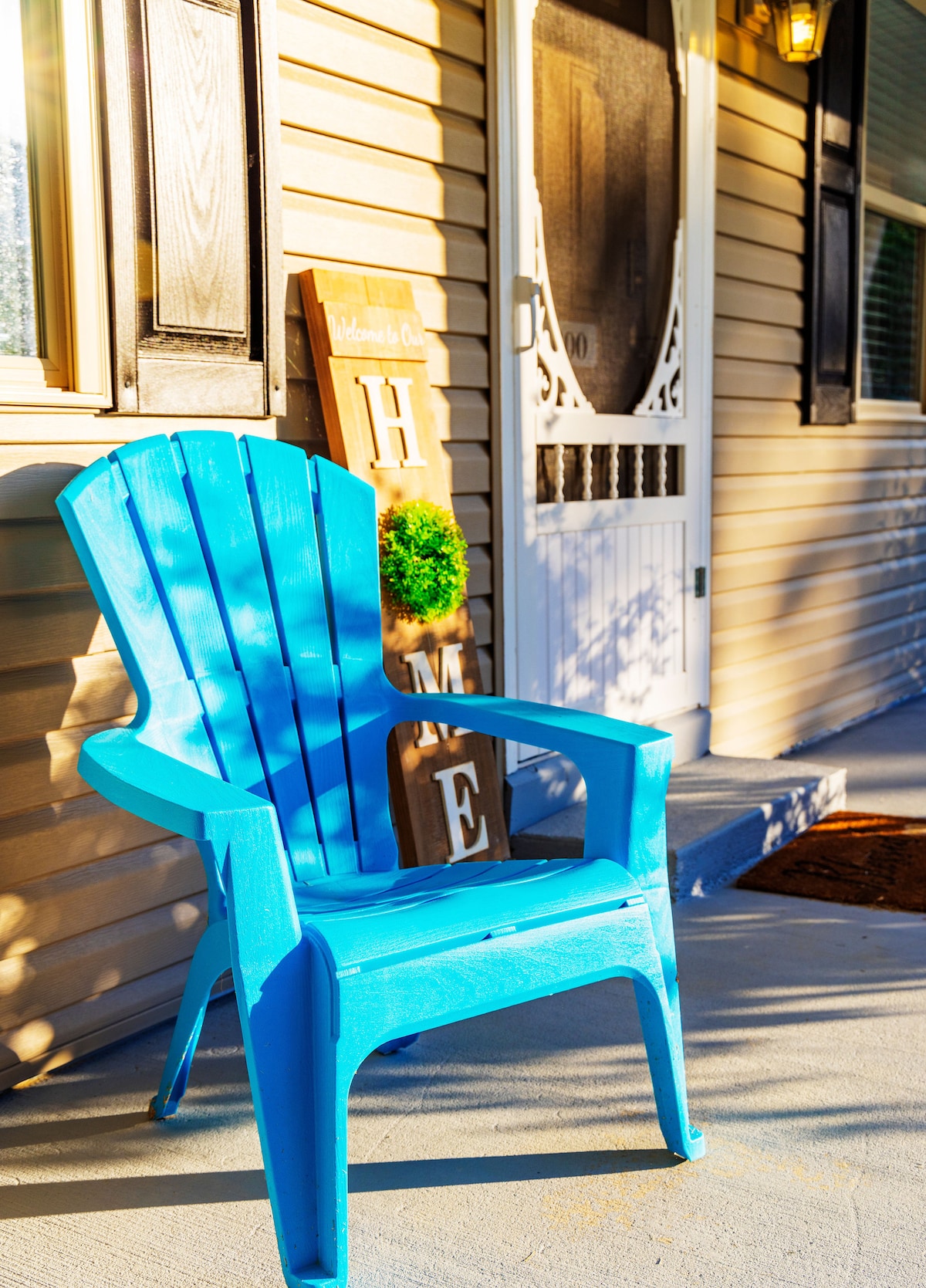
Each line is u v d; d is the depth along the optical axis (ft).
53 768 7.09
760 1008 7.94
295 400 8.58
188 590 6.47
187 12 7.41
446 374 9.82
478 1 9.97
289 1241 4.95
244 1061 7.34
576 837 10.17
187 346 7.60
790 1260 5.27
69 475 7.02
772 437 14.92
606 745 6.04
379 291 8.91
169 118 7.35
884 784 14.05
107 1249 5.43
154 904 7.78
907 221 18.74
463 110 9.87
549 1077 7.02
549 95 10.98
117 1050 7.54
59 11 6.71
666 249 12.64
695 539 13.41
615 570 12.09
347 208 8.88
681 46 12.51
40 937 7.07
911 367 19.54
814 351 15.39
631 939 5.74
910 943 9.09
